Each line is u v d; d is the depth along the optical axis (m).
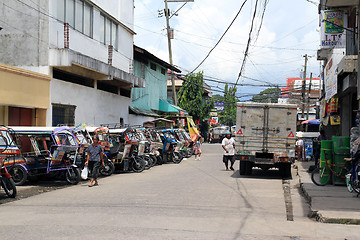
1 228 6.93
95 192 11.19
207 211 8.52
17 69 15.76
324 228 7.20
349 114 18.41
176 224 7.23
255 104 15.54
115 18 24.47
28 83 16.50
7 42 18.27
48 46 17.88
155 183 13.08
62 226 7.04
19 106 16.28
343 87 16.39
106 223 7.27
